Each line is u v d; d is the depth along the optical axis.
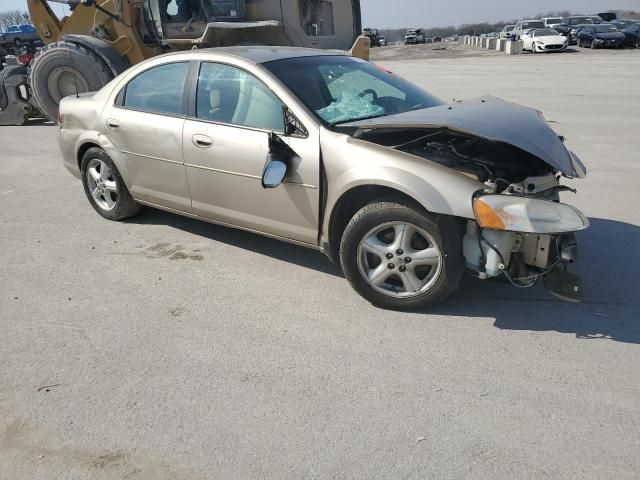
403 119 3.88
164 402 3.02
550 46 33.41
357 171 3.74
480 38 49.44
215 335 3.66
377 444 2.70
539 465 2.55
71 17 11.26
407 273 3.79
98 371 3.29
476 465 2.56
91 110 5.48
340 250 3.95
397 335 3.63
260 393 3.08
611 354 3.38
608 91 14.98
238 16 10.77
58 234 5.46
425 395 3.04
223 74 4.54
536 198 3.47
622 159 7.92
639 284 4.25
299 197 4.10
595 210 5.88
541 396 3.02
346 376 3.22
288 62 4.55
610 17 51.69
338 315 3.89
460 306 3.97
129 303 4.09
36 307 4.04
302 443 2.71
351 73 4.79
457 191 3.49
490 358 3.37
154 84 5.02
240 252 4.97
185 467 2.58
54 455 2.66
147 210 6.09
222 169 4.48
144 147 5.01
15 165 8.33
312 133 4.02
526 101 13.41
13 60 13.02
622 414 2.87
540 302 4.00
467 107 4.25
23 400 3.04
